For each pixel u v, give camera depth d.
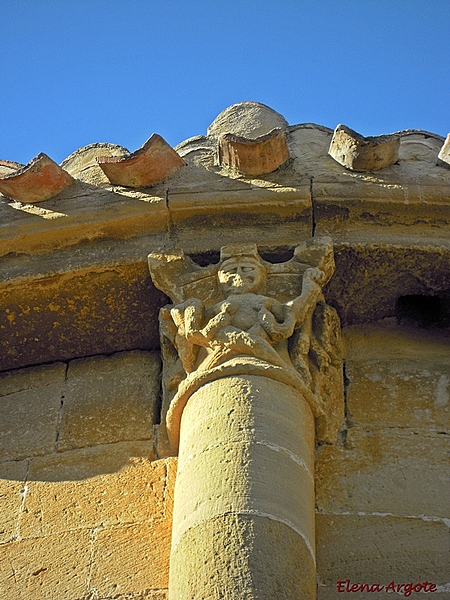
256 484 4.40
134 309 5.99
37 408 5.99
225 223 5.98
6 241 6.02
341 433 5.41
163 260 5.71
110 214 5.99
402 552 4.85
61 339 6.16
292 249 5.81
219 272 5.53
